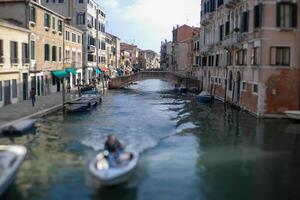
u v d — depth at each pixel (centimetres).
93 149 1936
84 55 6066
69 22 5669
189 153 1888
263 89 2834
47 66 4116
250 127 2556
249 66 3116
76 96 3997
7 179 1246
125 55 12506
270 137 2255
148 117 3008
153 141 2133
